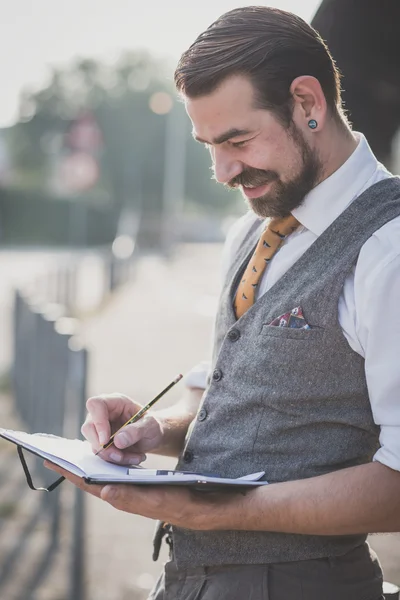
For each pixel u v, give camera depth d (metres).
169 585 2.00
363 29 3.69
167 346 11.78
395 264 1.70
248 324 1.88
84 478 1.76
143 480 1.73
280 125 1.77
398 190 1.83
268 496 1.76
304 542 1.86
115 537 5.05
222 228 49.44
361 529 1.73
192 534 1.93
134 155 63.06
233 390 1.88
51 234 44.62
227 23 1.79
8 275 20.81
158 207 62.78
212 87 1.76
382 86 4.17
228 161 1.83
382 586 2.05
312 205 1.84
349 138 1.88
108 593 4.30
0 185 45.41
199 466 1.90
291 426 1.83
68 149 41.28
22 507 5.51
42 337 6.31
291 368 1.80
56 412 5.59
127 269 20.67
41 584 4.38
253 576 1.86
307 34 1.80
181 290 19.52
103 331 12.93
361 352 1.78
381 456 1.71
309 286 1.81
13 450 6.78
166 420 2.16
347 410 1.83
